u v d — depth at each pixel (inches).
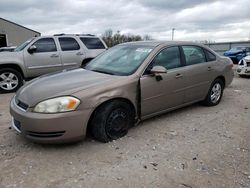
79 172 118.1
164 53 177.5
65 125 130.2
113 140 149.9
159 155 134.5
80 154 134.5
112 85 145.6
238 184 110.3
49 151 137.5
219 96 230.1
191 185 109.2
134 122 162.2
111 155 133.6
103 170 119.8
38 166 123.0
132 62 169.3
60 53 334.0
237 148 143.6
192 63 196.2
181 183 110.5
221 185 109.5
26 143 147.0
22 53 309.7
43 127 127.9
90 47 359.6
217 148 143.3
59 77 161.0
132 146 144.1
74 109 131.4
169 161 128.5
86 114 135.0
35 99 133.1
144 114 165.0
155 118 190.5
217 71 217.6
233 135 162.1
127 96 151.3
